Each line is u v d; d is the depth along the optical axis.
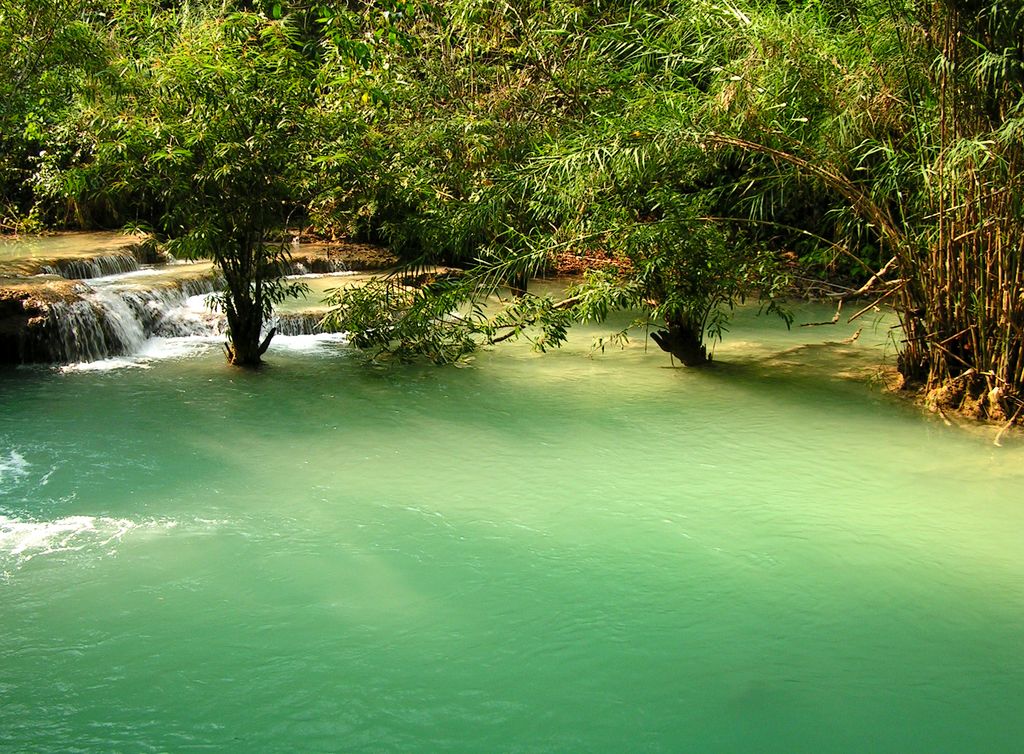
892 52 7.58
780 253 11.23
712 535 5.50
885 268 8.33
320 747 3.60
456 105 11.46
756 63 7.63
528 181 8.58
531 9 11.26
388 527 5.60
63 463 6.57
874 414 7.68
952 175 6.79
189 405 7.99
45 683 3.98
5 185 14.77
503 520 5.71
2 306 9.18
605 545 5.37
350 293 9.61
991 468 6.48
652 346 10.24
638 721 3.77
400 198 9.76
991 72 6.61
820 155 7.77
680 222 8.23
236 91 8.26
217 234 8.56
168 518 5.68
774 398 8.16
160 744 3.60
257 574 4.99
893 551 5.27
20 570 4.98
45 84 11.16
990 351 7.35
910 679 4.07
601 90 10.71
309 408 7.95
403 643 4.34
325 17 8.85
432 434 7.30
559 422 7.59
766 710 3.85
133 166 8.56
